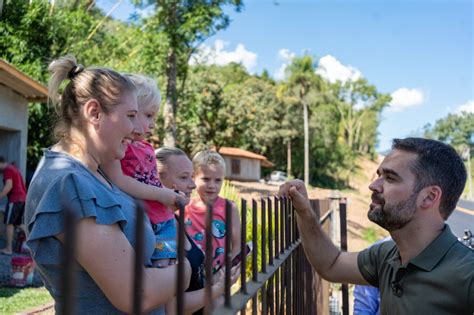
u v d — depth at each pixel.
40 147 14.22
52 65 1.75
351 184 77.38
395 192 1.90
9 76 9.92
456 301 1.75
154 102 2.54
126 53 19.73
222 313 1.32
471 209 4.33
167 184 2.97
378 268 2.22
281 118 60.03
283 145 62.69
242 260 1.63
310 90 59.97
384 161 1.97
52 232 1.38
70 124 1.64
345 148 82.44
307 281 3.69
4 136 11.49
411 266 1.88
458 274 1.75
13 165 8.66
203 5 21.48
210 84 34.12
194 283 2.44
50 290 1.55
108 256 1.37
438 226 1.89
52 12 15.34
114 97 1.61
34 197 1.49
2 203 11.00
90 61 16.84
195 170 3.33
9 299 5.86
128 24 20.98
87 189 1.41
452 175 1.88
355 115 105.06
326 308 5.62
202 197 3.28
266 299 1.94
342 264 2.44
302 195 2.53
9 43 14.04
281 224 2.40
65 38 15.46
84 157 1.59
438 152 1.90
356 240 18.73
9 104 11.02
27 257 6.65
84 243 1.35
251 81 59.78
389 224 1.93
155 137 24.34
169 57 22.42
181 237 1.07
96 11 20.52
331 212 8.59
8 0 14.43
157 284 1.44
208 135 34.66
